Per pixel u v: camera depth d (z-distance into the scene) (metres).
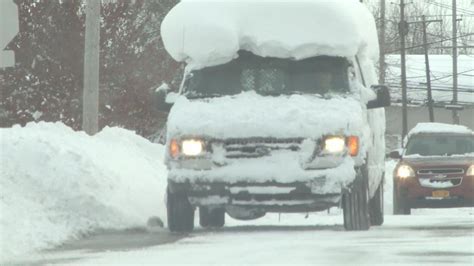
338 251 20.11
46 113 55.78
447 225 28.56
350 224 25.61
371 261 18.27
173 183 25.06
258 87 26.45
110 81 57.78
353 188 24.86
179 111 25.56
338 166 24.45
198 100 26.31
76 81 56.38
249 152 24.67
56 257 20.30
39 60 56.03
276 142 24.56
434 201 47.12
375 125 28.97
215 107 25.48
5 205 24.50
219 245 21.97
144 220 27.83
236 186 24.61
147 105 58.75
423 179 47.31
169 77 59.84
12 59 22.98
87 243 23.27
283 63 26.64
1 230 22.44
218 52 26.55
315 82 26.45
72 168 27.30
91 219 26.28
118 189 28.59
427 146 49.50
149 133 59.69
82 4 57.12
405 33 119.44
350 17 26.81
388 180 62.72
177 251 20.84
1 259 19.95
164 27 27.62
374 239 22.86
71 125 56.00
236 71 26.75
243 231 26.28
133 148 36.06
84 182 27.06
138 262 18.94
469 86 164.62
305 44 26.38
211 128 24.81
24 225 23.44
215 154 24.77
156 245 22.48
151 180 32.44
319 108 25.14
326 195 24.61
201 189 24.84
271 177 24.39
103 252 21.09
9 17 22.97
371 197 28.59
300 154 24.45
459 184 46.91
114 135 36.41
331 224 30.50
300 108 25.00
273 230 26.55
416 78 164.00
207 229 27.55
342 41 26.44
